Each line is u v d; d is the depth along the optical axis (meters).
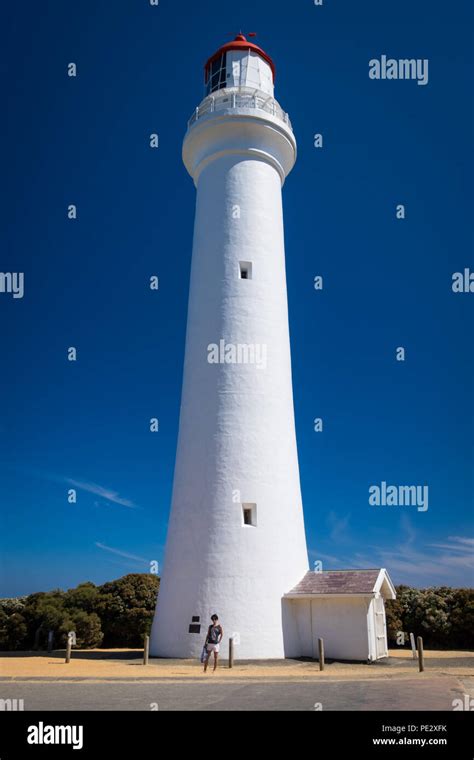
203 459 24.84
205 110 28.78
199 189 28.89
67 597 39.50
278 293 27.31
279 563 23.88
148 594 38.66
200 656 22.33
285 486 25.14
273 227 27.91
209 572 23.31
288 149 28.94
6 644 36.06
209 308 26.56
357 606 23.00
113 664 22.12
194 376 26.27
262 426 25.14
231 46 29.94
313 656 23.23
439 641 36.75
